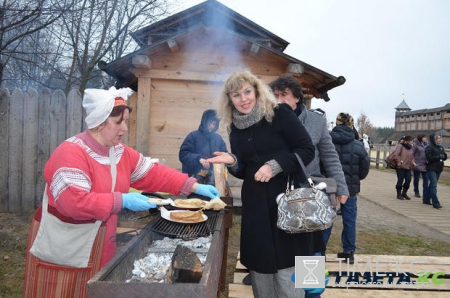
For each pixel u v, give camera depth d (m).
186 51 6.27
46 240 1.77
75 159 1.67
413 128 53.91
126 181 1.94
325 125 2.89
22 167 5.49
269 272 2.00
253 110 2.08
